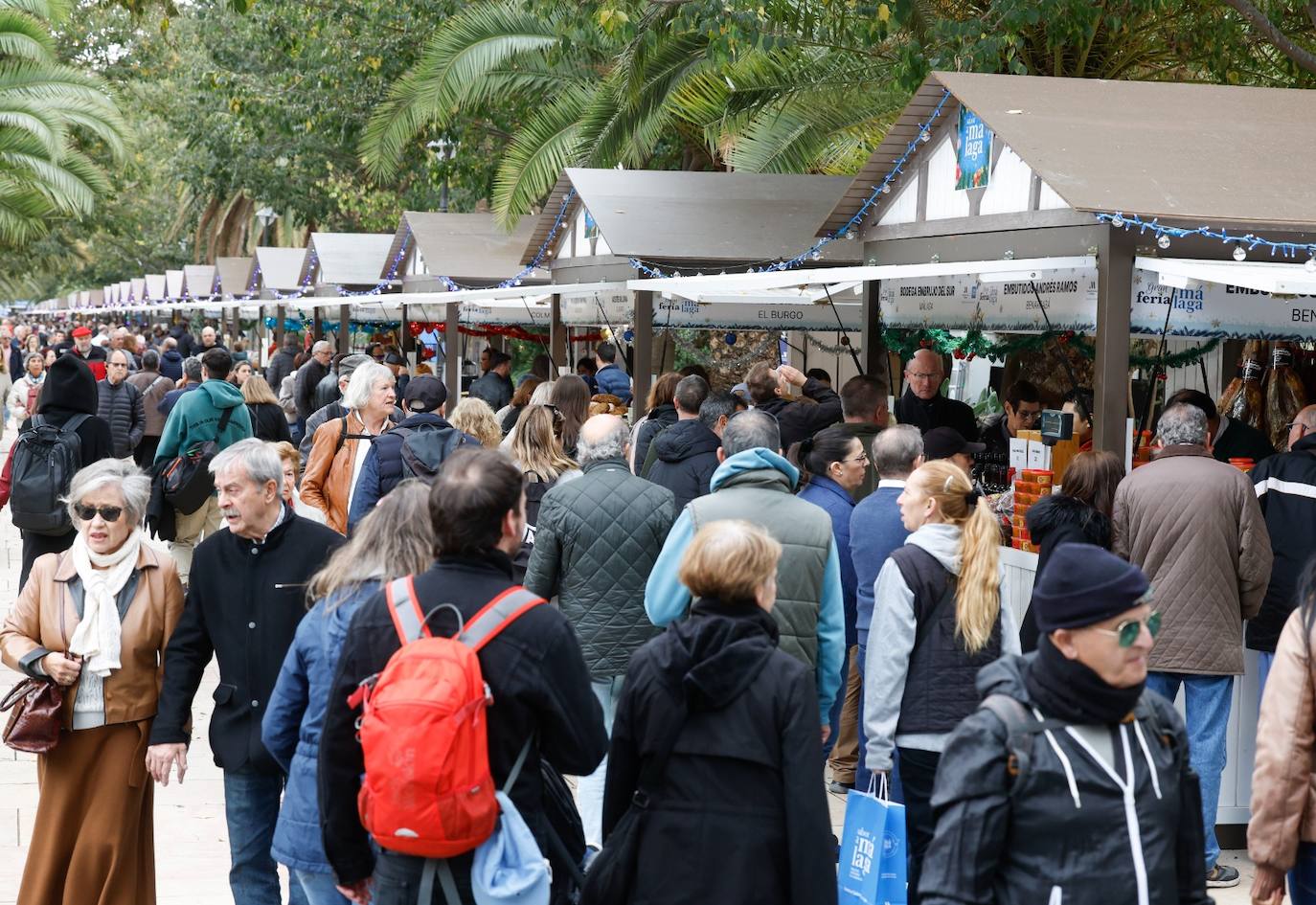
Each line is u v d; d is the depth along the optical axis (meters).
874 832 4.48
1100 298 6.51
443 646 3.38
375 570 4.12
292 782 4.08
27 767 7.45
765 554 3.69
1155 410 10.22
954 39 10.61
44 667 4.70
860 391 7.41
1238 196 6.54
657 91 15.62
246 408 10.41
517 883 3.35
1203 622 5.80
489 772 3.40
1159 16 12.34
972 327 7.98
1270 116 7.69
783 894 3.56
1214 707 5.91
